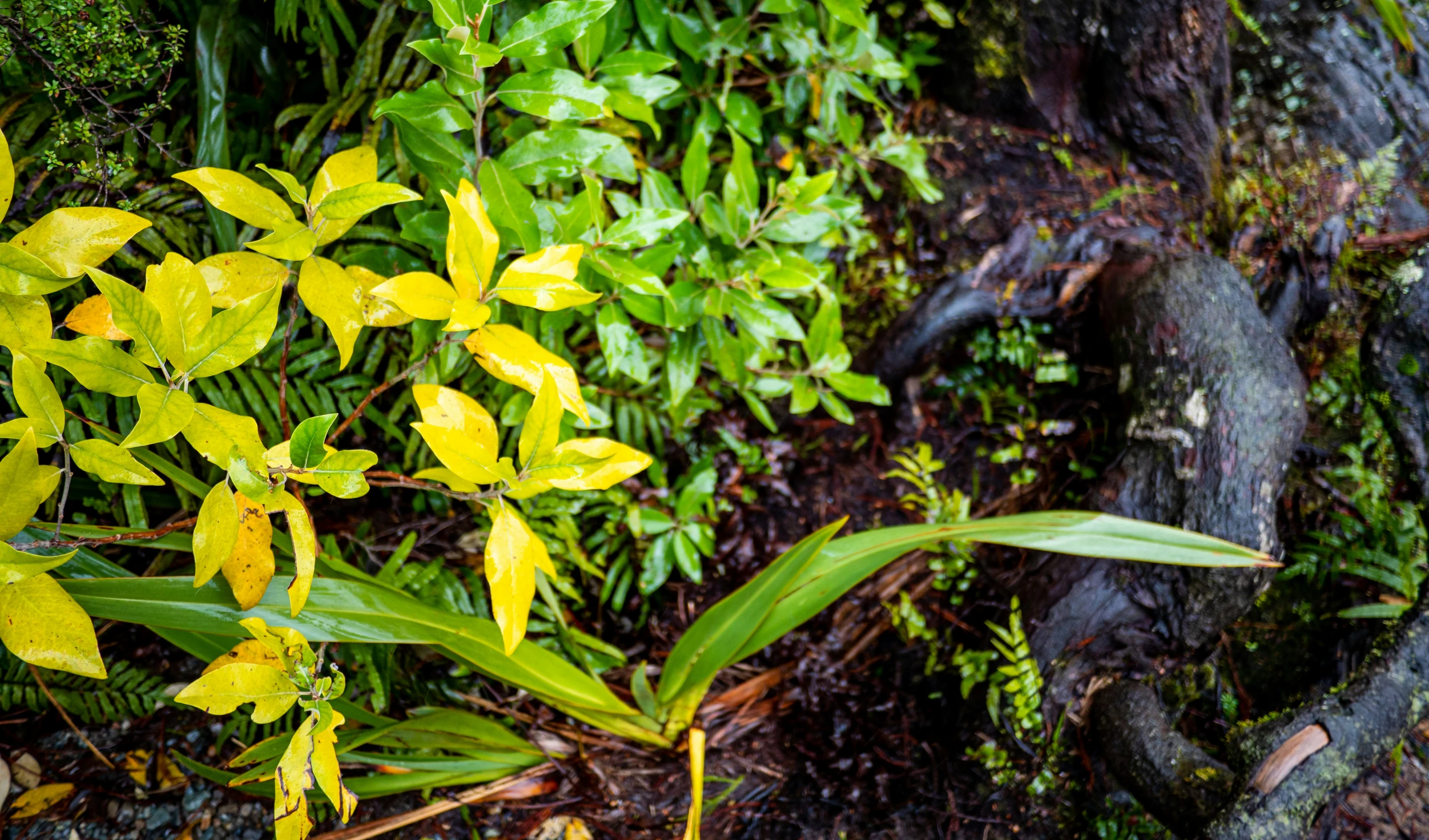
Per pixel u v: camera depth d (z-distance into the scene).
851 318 1.42
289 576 0.99
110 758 1.18
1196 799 1.16
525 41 1.01
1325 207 1.47
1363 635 1.30
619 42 1.19
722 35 1.25
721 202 1.34
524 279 0.95
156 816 1.16
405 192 0.94
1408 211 1.48
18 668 1.17
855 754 1.27
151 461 1.02
